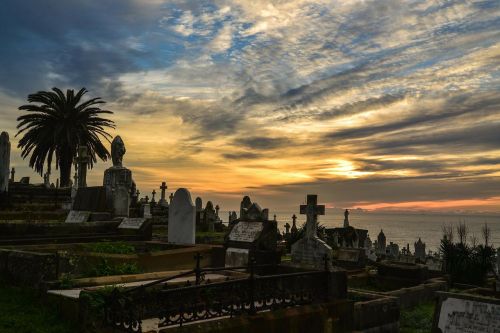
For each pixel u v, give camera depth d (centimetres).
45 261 862
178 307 687
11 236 1388
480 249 2128
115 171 2186
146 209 2898
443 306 942
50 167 4344
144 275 1016
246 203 2198
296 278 882
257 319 755
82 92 4344
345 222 3775
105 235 1633
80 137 4219
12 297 845
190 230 1608
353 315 933
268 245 1428
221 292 736
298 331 815
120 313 666
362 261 1973
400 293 1356
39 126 4294
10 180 4484
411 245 8825
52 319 757
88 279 923
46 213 2423
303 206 1297
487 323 870
